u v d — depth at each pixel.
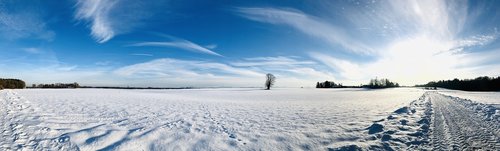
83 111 12.48
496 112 13.05
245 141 6.79
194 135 7.42
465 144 6.25
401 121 9.81
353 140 6.86
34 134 6.83
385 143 6.42
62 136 6.71
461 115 11.84
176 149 5.95
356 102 23.66
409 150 5.82
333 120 10.67
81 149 5.73
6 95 20.70
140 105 17.38
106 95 31.42
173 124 9.27
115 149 5.79
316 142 6.69
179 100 25.27
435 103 19.94
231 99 30.39
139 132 7.59
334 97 36.34
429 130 7.95
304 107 17.73
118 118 10.55
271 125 9.38
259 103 22.38
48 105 14.75
